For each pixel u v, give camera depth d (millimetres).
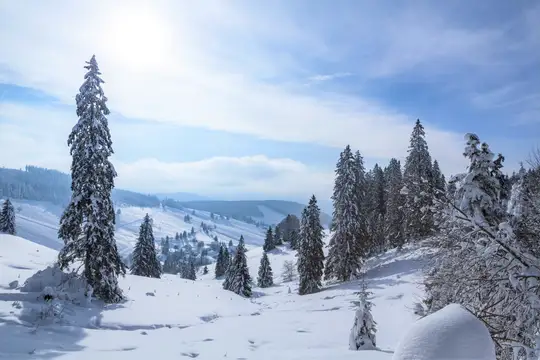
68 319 15477
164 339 15500
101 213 20359
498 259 6918
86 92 20391
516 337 6691
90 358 11078
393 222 50250
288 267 84312
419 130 46562
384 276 40562
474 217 6973
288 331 19797
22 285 18062
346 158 50688
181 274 112188
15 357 9781
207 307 24734
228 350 14383
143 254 51062
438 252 8227
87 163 20016
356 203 49312
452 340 3234
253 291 67312
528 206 7785
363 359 12227
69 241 20141
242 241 55688
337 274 49062
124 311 18953
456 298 7578
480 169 10055
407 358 3287
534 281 6402
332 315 26141
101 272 20016
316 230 50812
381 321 22969
